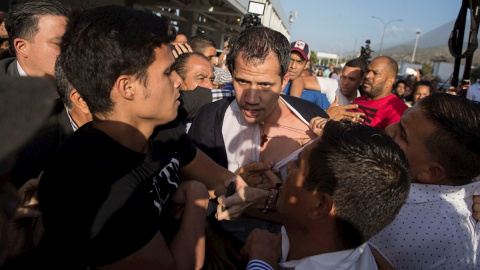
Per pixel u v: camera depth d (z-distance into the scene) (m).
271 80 1.48
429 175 1.16
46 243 0.86
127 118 0.94
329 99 4.24
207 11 11.59
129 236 0.84
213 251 1.34
